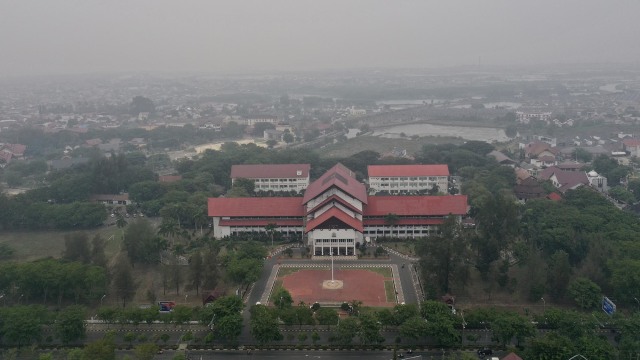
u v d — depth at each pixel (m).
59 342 179.75
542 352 154.12
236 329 174.88
